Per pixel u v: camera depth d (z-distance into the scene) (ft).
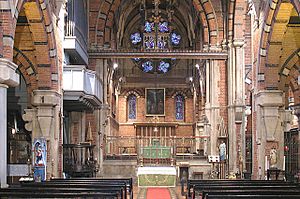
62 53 73.46
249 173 86.38
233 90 94.32
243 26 93.50
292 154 79.46
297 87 83.41
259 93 70.13
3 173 46.47
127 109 151.64
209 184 51.39
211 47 98.32
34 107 68.23
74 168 78.89
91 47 96.99
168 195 73.26
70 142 91.76
